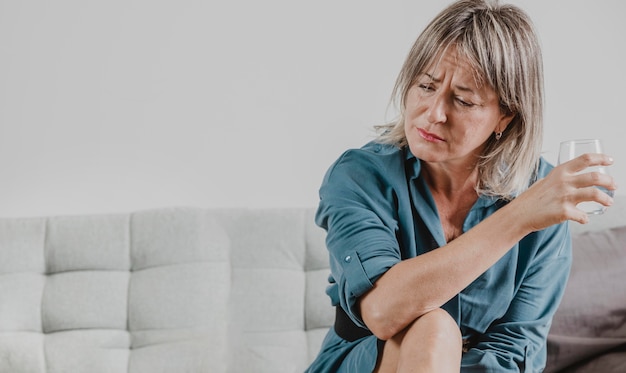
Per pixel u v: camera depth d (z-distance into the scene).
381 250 1.18
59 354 2.08
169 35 2.46
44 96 2.45
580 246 1.99
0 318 2.10
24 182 2.43
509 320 1.36
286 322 2.09
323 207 1.29
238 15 2.46
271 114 2.45
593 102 2.44
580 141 1.27
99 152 2.45
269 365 2.04
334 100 2.45
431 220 1.28
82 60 2.46
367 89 2.45
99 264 2.16
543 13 2.43
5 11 2.46
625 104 2.44
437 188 1.31
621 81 2.44
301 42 2.46
